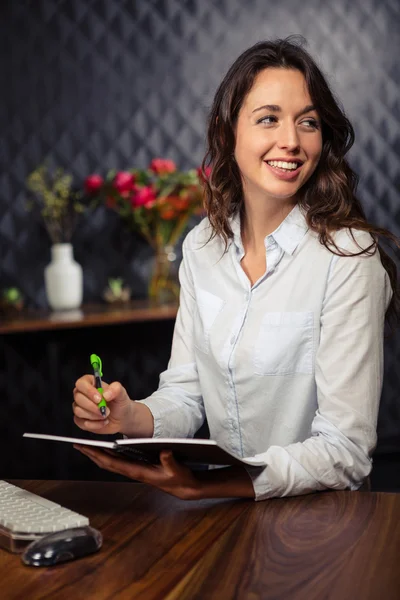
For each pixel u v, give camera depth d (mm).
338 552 1198
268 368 1679
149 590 1101
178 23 4105
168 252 3953
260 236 1755
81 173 4004
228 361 1721
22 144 3910
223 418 1774
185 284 1895
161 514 1396
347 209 1683
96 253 4055
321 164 1729
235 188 1805
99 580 1138
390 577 1107
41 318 3520
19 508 1343
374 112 4484
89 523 1366
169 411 1727
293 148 1601
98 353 4051
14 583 1141
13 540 1243
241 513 1385
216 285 1799
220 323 1763
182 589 1099
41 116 3928
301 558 1185
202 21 4145
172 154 4148
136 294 4125
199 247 1874
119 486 1564
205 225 1902
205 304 1798
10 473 3926
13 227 3916
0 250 3896
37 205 3943
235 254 1788
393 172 4535
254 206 1733
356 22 4422
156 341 4160
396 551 1190
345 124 1701
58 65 3936
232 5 4188
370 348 1570
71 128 3973
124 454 1396
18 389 3926
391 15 4500
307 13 4324
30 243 3945
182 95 4141
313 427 1573
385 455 4527
